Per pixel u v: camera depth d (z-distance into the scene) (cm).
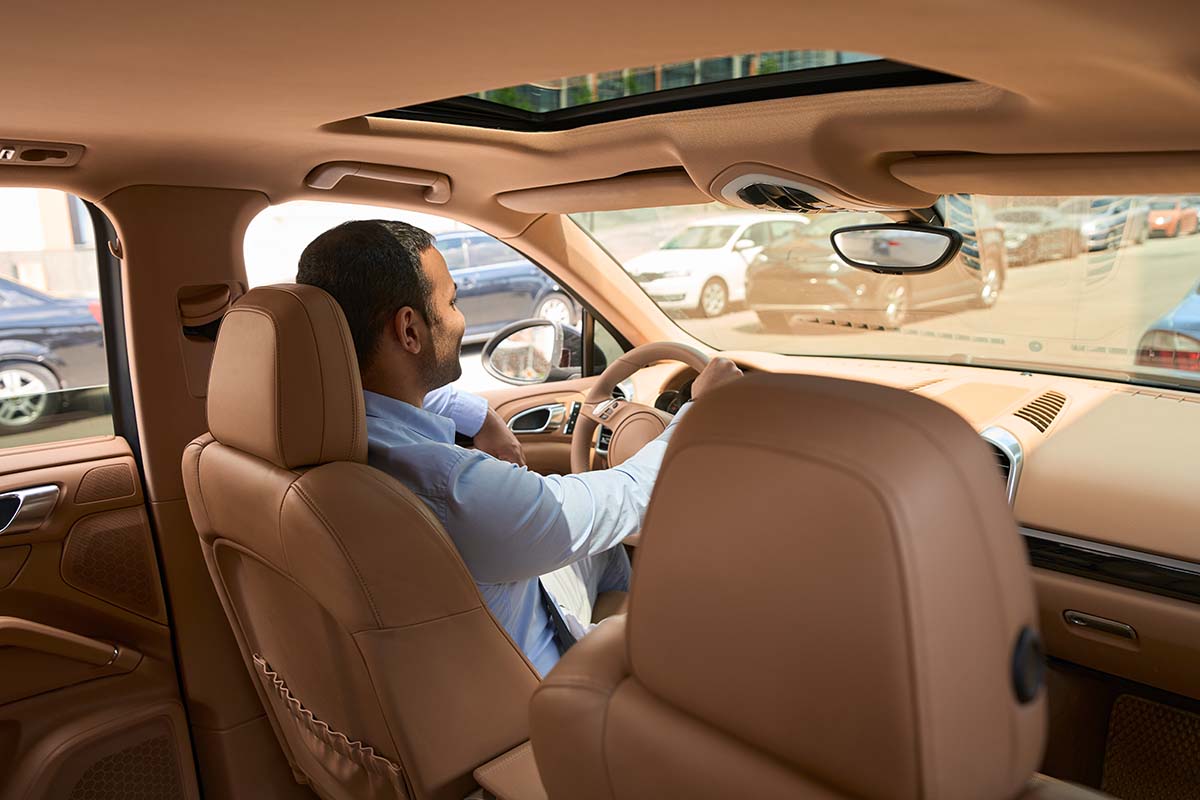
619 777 73
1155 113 117
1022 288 295
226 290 204
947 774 55
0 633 176
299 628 141
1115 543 176
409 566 124
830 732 58
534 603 165
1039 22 86
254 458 135
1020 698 58
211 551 158
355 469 126
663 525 67
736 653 62
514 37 100
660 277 641
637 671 71
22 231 369
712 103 162
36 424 222
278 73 115
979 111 131
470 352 595
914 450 55
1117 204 277
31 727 184
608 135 183
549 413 272
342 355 129
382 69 114
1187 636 167
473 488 138
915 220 201
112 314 208
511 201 234
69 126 147
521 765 132
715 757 65
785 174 168
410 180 208
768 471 59
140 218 190
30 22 88
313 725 151
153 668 202
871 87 141
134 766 196
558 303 455
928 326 321
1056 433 198
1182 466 178
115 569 199
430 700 127
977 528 56
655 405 266
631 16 92
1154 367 226
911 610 53
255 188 200
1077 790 63
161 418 200
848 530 55
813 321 401
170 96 128
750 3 87
